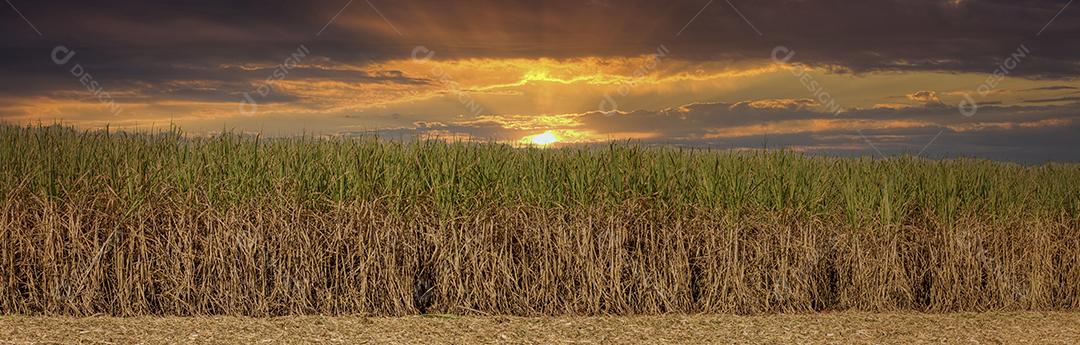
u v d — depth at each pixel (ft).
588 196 31.63
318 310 29.94
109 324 27.09
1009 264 33.73
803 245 31.94
